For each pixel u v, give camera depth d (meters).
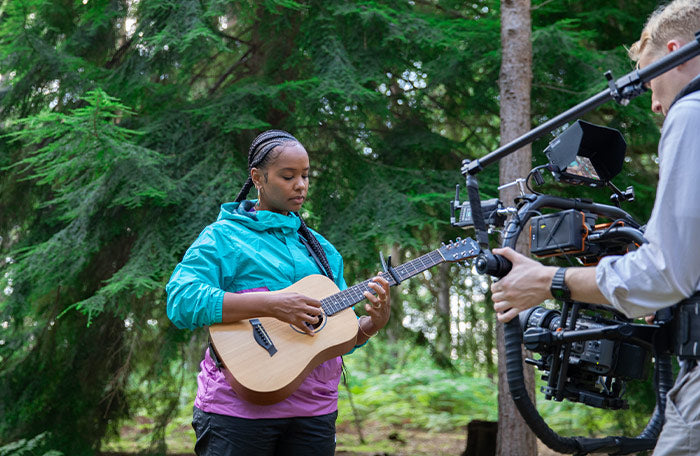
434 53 5.76
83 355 5.89
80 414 5.85
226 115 5.13
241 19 5.46
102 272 5.77
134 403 6.39
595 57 5.44
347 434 8.02
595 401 1.59
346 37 5.46
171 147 5.15
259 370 2.08
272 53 5.83
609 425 7.02
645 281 1.29
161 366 5.62
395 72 6.02
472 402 9.10
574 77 5.60
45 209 5.72
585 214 1.63
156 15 5.12
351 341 2.21
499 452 4.87
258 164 2.31
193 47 5.02
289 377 2.08
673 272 1.26
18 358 6.05
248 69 6.25
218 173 5.00
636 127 5.54
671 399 1.43
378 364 11.12
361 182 5.43
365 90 5.01
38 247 4.91
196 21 4.84
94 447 5.96
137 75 5.18
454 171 5.46
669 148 1.31
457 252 2.37
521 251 4.70
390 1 5.61
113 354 5.87
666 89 1.46
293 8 5.37
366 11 5.16
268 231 2.30
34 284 5.36
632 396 5.64
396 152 5.75
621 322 1.56
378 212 5.05
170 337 5.60
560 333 1.54
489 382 9.84
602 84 5.16
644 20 5.71
